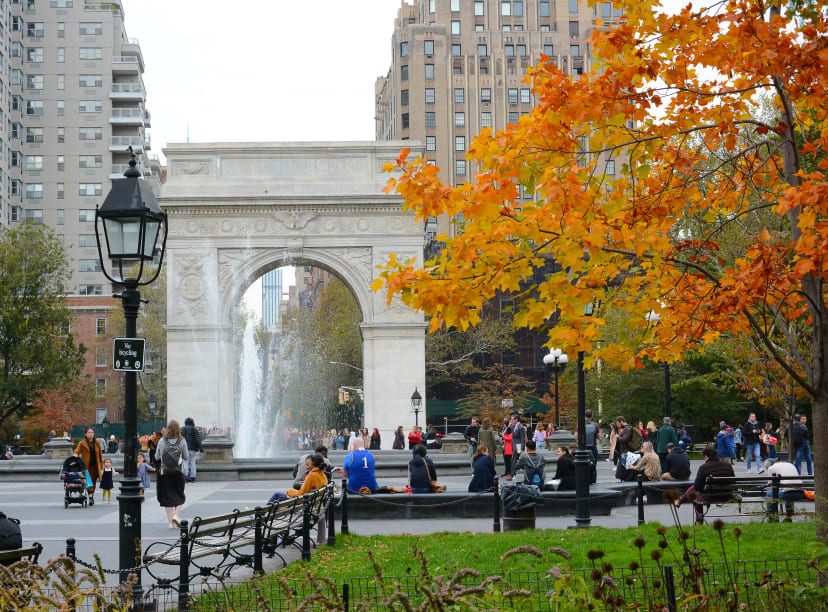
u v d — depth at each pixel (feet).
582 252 38.81
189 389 210.59
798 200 38.06
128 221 50.19
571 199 38.14
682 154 50.65
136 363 49.47
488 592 28.76
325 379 357.20
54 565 31.68
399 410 212.64
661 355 47.19
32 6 397.80
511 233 39.29
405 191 40.27
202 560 66.33
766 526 66.23
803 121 49.60
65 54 397.80
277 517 60.03
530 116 41.83
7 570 30.30
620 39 42.16
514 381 334.65
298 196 213.05
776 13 46.19
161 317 337.31
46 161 394.11
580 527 73.97
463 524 84.89
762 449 157.28
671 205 46.44
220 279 213.66
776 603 33.63
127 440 48.93
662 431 127.44
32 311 269.64
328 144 216.74
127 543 47.96
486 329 313.12
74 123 395.75
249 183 215.10
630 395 215.92
